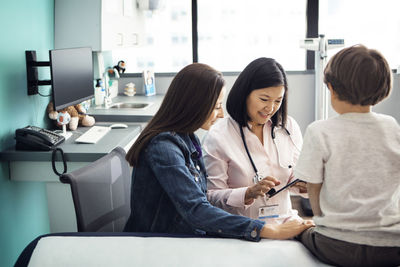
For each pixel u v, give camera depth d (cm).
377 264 108
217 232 128
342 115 113
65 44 313
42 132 251
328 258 115
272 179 155
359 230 107
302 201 373
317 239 117
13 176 243
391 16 412
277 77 156
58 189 251
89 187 155
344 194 109
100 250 125
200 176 144
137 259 121
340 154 110
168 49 445
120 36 349
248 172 167
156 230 140
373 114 112
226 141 168
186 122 137
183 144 136
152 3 392
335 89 113
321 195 116
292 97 430
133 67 452
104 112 321
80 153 234
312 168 113
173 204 138
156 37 443
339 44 381
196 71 137
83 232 137
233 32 433
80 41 312
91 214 154
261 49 435
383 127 109
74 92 276
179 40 442
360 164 108
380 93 109
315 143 112
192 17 432
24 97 263
